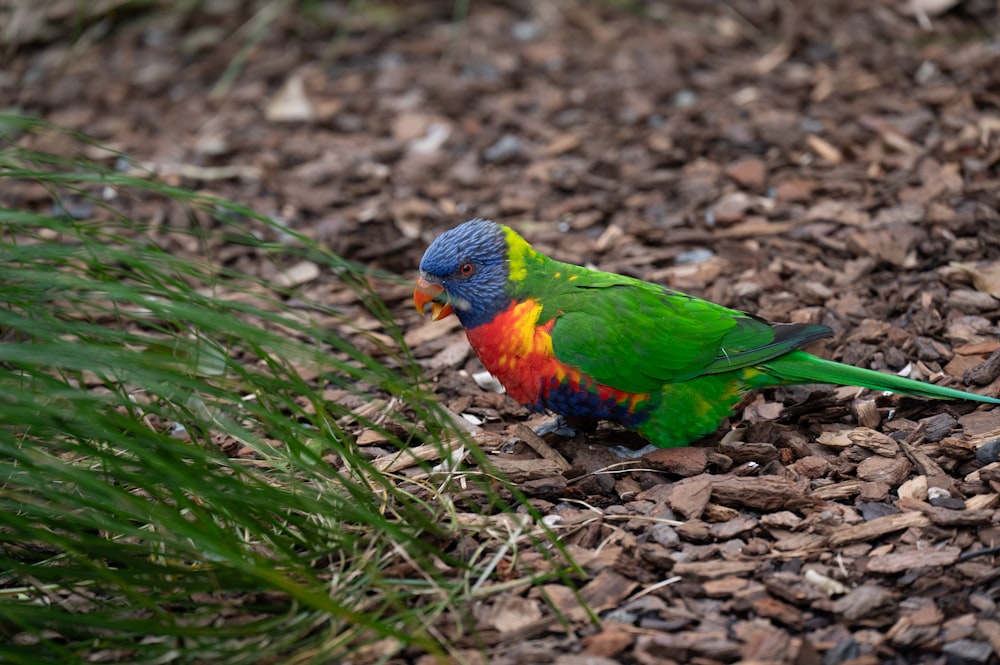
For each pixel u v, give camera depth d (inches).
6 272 237.1
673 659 227.1
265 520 258.1
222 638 235.9
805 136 487.2
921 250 389.7
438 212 474.3
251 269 440.1
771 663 223.6
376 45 629.9
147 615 246.4
